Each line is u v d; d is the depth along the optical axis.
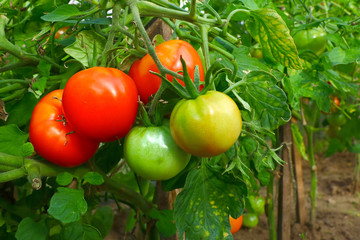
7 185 0.61
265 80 0.41
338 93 1.01
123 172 0.91
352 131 1.13
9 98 0.54
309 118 1.31
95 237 0.50
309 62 0.65
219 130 0.36
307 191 1.75
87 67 0.46
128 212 1.36
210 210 0.44
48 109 0.44
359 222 1.41
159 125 0.42
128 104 0.40
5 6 0.61
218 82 0.45
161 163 0.41
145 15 0.45
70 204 0.42
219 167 0.45
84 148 0.43
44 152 0.43
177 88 0.38
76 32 0.50
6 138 0.49
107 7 0.42
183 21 0.48
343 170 2.05
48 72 0.52
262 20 0.44
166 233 0.58
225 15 0.53
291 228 1.14
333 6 0.99
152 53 0.38
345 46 0.65
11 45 0.51
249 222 1.25
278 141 0.82
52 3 0.58
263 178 0.63
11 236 0.59
